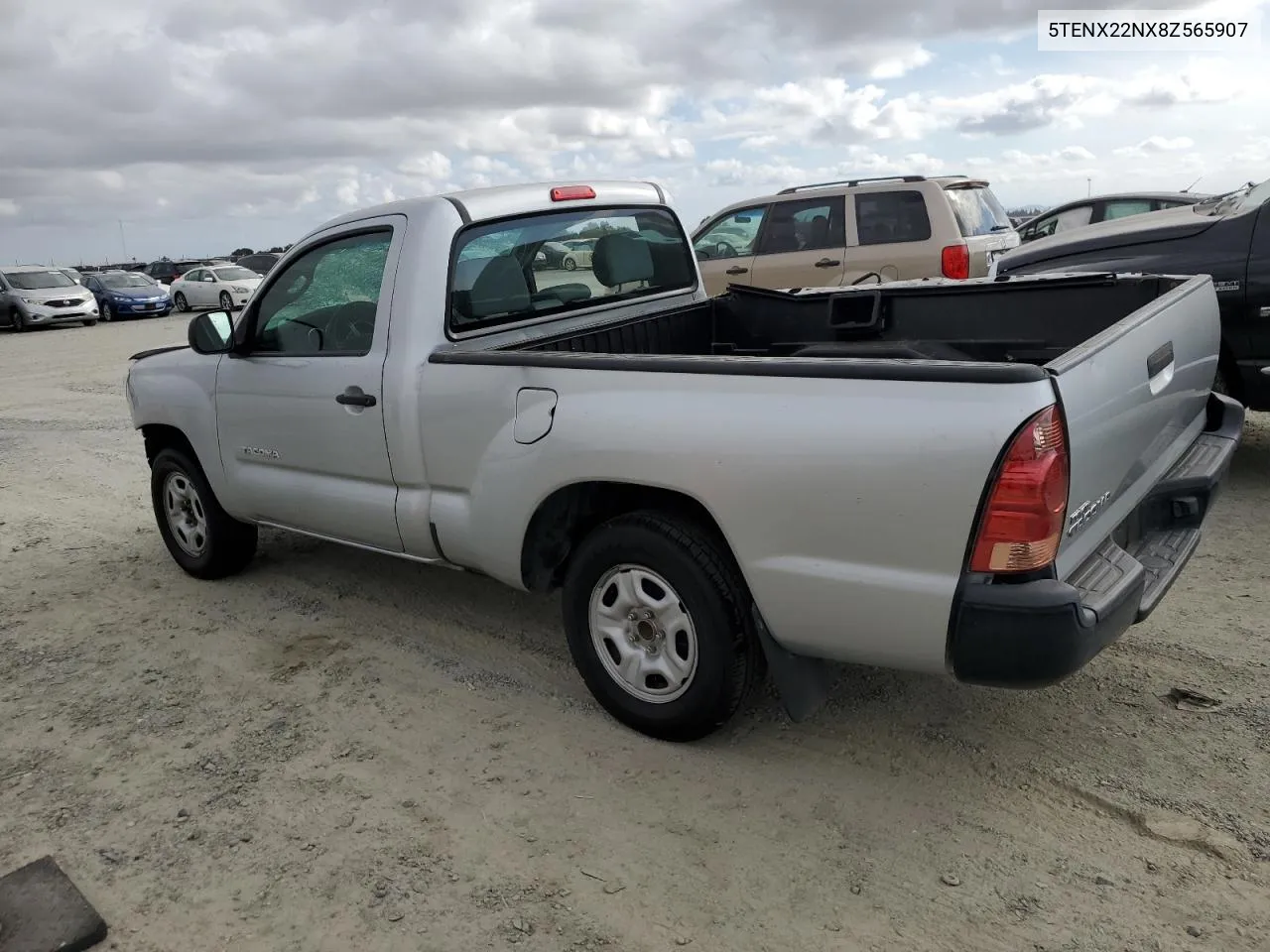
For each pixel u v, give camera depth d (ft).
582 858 9.37
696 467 9.64
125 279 91.61
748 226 32.63
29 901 9.09
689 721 10.70
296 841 9.87
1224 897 8.32
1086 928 8.11
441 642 14.37
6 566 18.92
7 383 47.60
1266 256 17.71
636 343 14.74
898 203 29.91
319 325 13.64
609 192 14.88
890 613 8.87
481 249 12.92
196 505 17.07
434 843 9.71
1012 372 8.08
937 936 8.13
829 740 11.07
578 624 11.44
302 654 14.21
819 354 12.51
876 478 8.63
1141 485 10.49
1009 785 10.03
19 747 12.07
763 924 8.39
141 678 13.75
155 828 10.24
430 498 12.55
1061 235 21.86
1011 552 8.23
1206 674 11.85
